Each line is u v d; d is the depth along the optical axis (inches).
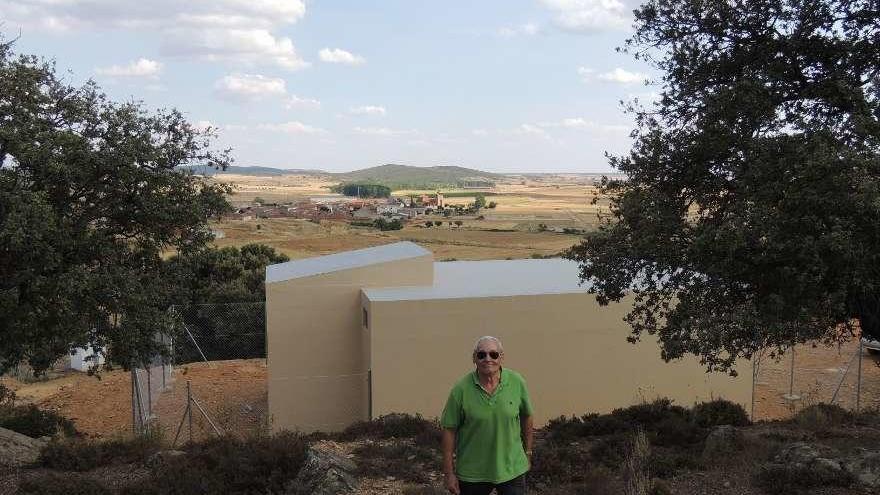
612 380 747.4
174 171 484.1
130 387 901.8
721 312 347.9
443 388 714.2
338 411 763.4
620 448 404.5
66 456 413.4
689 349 350.0
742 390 773.9
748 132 355.6
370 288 774.5
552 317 735.1
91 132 463.2
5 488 362.3
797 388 839.7
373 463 378.6
